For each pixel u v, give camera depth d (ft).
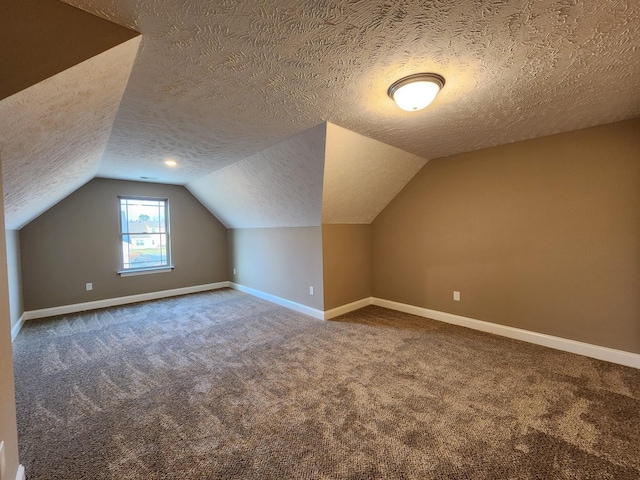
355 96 6.26
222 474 4.65
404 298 13.29
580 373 7.50
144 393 6.99
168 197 17.06
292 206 12.55
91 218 14.46
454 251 11.35
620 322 7.91
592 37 4.34
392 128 8.21
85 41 3.71
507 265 9.95
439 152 10.78
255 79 5.51
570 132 8.50
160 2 3.52
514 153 9.60
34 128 4.67
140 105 6.50
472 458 4.89
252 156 10.80
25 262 12.74
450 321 11.64
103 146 8.98
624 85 5.82
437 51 4.70
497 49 4.66
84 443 5.36
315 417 6.01
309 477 4.58
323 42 4.43
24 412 6.28
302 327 11.48
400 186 12.72
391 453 5.03
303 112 7.07
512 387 6.94
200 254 18.48
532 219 9.32
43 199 10.11
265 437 5.47
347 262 13.46
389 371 7.83
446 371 7.77
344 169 10.05
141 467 4.81
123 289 15.46
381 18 3.91
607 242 8.03
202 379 7.61
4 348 4.02
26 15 3.37
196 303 15.39
